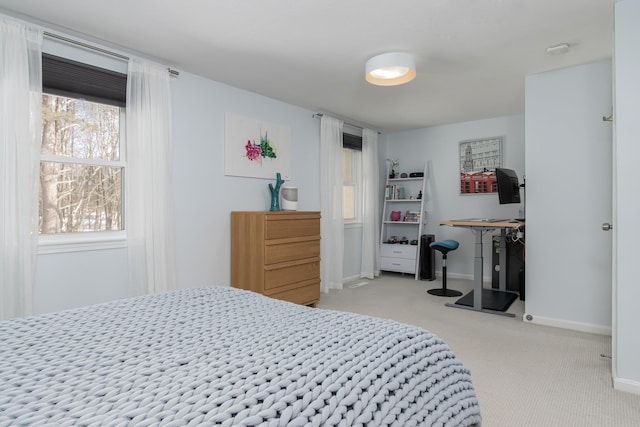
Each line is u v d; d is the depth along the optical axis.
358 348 0.98
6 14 2.24
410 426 0.80
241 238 3.46
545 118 3.18
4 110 2.17
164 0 2.10
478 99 4.03
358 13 2.24
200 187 3.31
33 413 0.66
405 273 5.64
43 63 2.40
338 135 4.73
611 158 2.90
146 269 2.79
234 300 1.49
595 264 2.97
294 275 3.55
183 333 1.09
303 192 4.37
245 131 3.68
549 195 3.16
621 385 2.05
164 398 0.71
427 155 5.56
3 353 0.94
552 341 2.80
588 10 2.20
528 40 2.60
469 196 5.20
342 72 3.21
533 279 3.25
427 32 2.49
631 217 2.03
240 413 0.67
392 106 4.30
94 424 0.62
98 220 2.75
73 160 2.60
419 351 1.04
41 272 2.39
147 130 2.82
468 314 3.50
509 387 2.10
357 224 5.29
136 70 2.79
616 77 2.07
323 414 0.70
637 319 2.02
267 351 0.95
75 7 2.17
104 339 1.04
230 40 2.60
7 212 2.16
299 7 2.17
